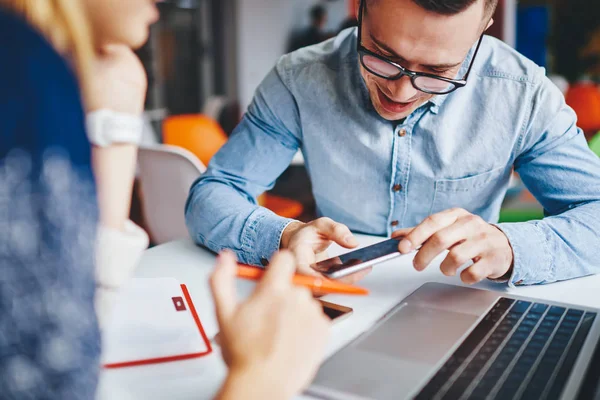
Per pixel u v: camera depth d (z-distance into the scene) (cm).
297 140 139
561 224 100
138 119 52
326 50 131
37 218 33
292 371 43
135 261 54
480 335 70
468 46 89
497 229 93
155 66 595
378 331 71
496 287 94
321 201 142
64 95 35
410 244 84
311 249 89
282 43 786
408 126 124
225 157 134
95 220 37
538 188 123
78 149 36
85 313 36
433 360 63
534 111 120
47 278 34
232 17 696
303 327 44
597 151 200
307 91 129
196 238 118
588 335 70
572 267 96
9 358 33
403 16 85
